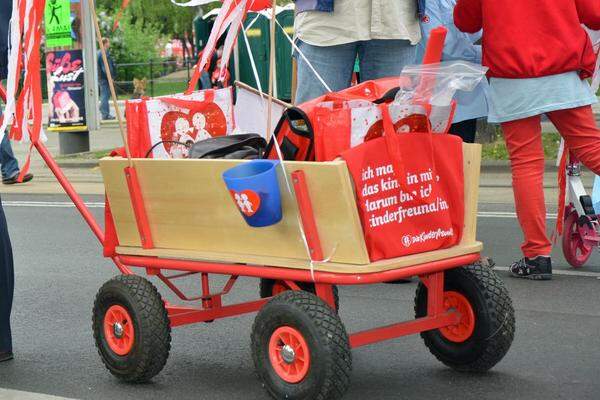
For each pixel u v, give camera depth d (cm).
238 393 486
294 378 429
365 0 660
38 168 1694
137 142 536
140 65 3203
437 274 473
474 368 494
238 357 552
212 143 512
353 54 681
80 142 1847
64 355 567
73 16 1783
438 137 458
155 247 500
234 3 524
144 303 487
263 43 1702
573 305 648
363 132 441
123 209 508
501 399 464
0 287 541
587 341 564
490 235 914
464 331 489
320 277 431
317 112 444
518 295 677
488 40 686
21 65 498
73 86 1792
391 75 681
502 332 477
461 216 470
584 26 727
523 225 718
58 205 1242
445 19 782
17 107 496
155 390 494
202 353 561
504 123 701
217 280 774
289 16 1688
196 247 483
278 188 431
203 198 472
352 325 616
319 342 417
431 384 489
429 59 465
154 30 3506
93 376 522
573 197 745
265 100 573
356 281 422
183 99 548
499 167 1408
